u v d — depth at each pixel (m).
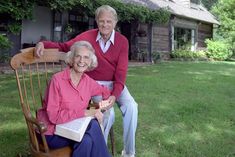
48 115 2.83
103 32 3.52
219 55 23.02
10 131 4.48
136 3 16.64
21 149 3.92
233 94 8.07
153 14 15.63
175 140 4.47
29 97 6.34
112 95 3.38
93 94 3.14
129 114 3.60
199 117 5.64
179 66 15.37
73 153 2.70
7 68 10.65
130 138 3.62
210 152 4.08
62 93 2.89
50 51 3.41
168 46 20.45
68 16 15.26
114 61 3.62
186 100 7.00
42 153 2.62
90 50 3.04
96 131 2.81
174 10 20.03
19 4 10.16
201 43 24.70
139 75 10.91
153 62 16.94
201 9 25.78
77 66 2.96
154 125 5.08
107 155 2.84
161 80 9.85
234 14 24.53
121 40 3.64
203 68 14.92
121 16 13.88
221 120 5.53
